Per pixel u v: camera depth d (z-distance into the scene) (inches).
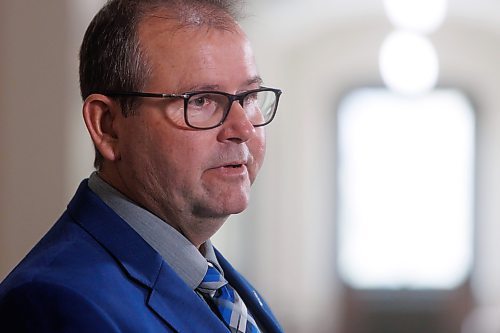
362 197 725.9
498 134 712.4
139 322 104.0
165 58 110.1
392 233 725.3
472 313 653.3
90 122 115.6
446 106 717.9
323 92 722.2
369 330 680.4
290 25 658.8
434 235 724.0
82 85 118.5
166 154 110.7
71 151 284.0
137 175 113.6
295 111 721.6
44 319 99.0
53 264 105.0
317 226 725.9
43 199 281.1
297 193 723.4
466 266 721.0
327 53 711.7
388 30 693.9
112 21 113.8
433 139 721.0
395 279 721.0
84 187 118.5
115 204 115.4
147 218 114.3
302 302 718.5
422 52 625.6
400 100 720.3
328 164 725.9
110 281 105.5
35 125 281.6
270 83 697.0
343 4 625.0
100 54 114.3
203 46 110.4
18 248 280.5
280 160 719.7
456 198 721.0
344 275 725.9
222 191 111.8
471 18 673.0
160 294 109.1
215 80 110.3
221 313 116.6
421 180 722.8
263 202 713.6
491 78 708.7
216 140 111.0
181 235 115.6
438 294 682.8
